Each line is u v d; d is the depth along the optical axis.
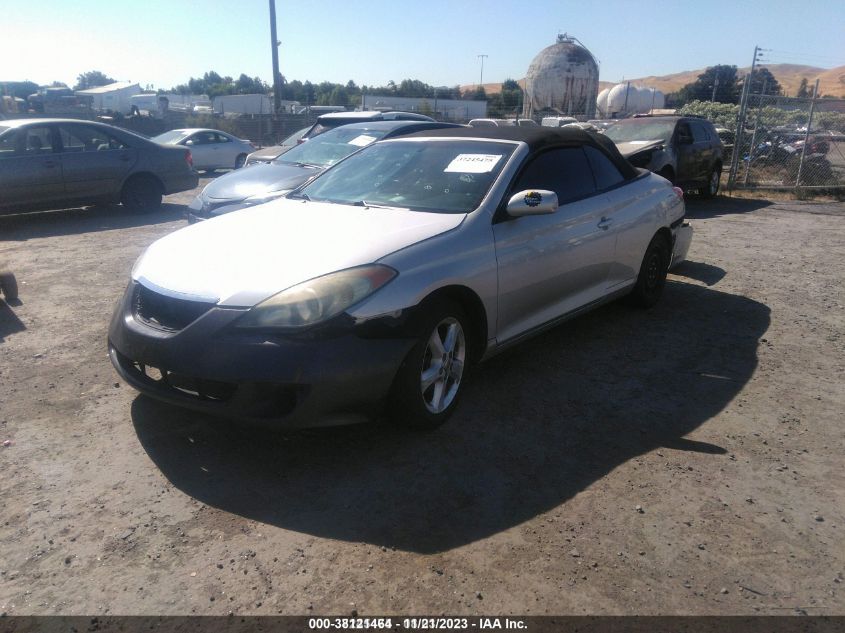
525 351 4.74
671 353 4.75
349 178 4.52
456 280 3.39
